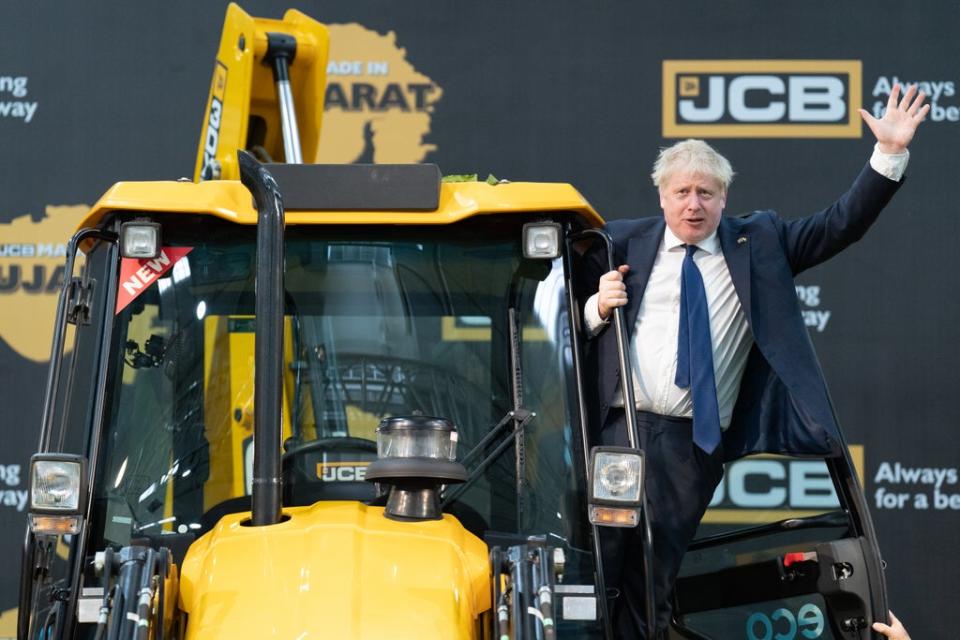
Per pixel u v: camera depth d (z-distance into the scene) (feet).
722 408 26.25
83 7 44.50
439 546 20.79
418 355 24.17
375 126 44.68
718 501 43.09
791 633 28.17
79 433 23.66
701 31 44.73
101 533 22.30
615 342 26.02
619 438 26.08
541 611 19.74
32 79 44.32
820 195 44.52
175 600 20.48
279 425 21.35
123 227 23.99
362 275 24.52
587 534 23.35
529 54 44.88
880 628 24.81
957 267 44.11
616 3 44.91
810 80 44.65
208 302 24.13
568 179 44.70
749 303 25.96
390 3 44.83
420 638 18.85
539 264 24.79
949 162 44.24
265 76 35.96
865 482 43.80
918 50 44.47
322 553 20.04
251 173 21.84
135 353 23.59
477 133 44.73
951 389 43.83
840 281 44.14
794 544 28.14
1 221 44.06
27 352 43.96
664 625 25.89
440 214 24.67
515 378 24.14
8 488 43.55
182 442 23.34
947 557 43.39
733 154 44.65
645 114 44.75
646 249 26.63
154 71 44.50
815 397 25.66
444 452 21.83
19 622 20.93
